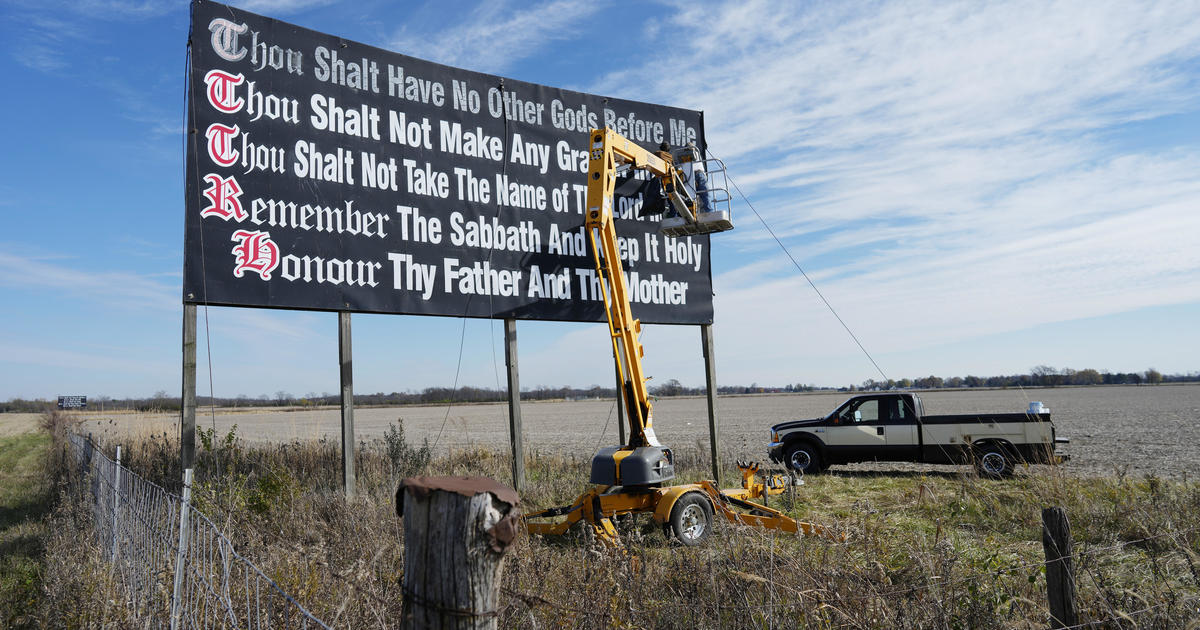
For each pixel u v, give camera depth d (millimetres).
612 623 4113
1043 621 4406
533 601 3936
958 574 4879
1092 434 24875
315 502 9109
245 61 10195
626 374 9914
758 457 18469
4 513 11547
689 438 27203
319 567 4676
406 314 11203
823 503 11039
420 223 11500
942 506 9703
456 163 12000
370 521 6949
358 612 3941
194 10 9883
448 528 1875
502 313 12172
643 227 13891
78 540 7480
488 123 12445
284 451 13578
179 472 10055
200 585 3928
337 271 10625
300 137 10531
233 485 8812
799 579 4605
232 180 9891
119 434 17578
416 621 1896
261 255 10000
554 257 12867
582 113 13578
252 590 4281
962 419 14586
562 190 13141
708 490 9406
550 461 15570
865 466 17312
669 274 14094
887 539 5926
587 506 9070
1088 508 8289
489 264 12141
